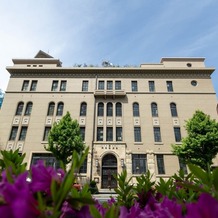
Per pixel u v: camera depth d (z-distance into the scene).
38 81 27.69
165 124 24.75
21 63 29.47
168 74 28.38
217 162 22.20
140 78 28.22
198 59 29.52
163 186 1.39
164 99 26.50
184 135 24.12
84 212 0.62
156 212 0.68
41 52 32.16
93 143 23.12
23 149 22.81
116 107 26.16
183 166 22.22
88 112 25.30
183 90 27.12
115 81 28.22
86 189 0.91
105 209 0.91
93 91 26.95
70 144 18.42
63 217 0.61
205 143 17.36
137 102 26.28
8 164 0.96
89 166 21.66
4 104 25.66
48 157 22.53
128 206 1.42
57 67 28.23
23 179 0.50
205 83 27.50
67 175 0.56
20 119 24.77
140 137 24.08
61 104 26.30
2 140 23.31
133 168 22.14
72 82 27.78
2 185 0.54
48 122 24.72
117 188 1.56
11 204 0.42
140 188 1.50
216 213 0.40
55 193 0.52
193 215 0.42
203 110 25.66
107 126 24.59
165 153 22.91
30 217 0.44
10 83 27.30
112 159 22.72
